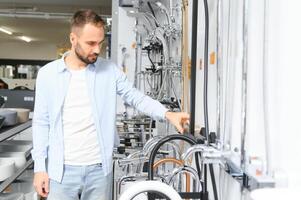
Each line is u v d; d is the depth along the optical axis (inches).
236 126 49.2
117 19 159.5
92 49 60.9
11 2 267.4
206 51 55.2
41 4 273.7
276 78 38.3
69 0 256.8
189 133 58.4
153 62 132.1
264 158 39.8
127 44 160.2
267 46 38.6
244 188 40.5
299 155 33.3
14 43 429.7
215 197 54.7
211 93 63.5
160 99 106.2
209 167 55.4
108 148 67.9
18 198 103.7
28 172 122.0
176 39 99.7
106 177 68.2
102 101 66.5
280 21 37.2
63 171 65.6
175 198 41.8
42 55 432.8
